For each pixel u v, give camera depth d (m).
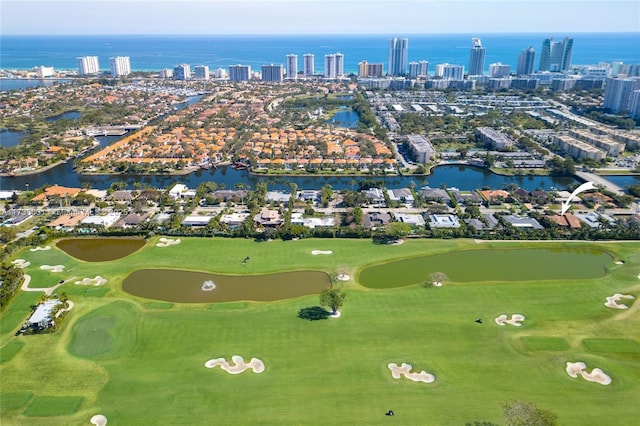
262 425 101.25
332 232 197.38
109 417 103.81
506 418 94.81
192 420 102.69
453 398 108.38
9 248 181.88
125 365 120.31
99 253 185.62
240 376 115.75
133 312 143.62
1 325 137.88
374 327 135.50
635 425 101.19
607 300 150.12
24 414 105.06
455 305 147.25
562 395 109.75
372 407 105.81
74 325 137.00
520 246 190.88
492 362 120.69
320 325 136.50
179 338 131.00
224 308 145.88
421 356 122.88
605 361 121.06
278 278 165.12
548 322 138.12
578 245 191.25
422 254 183.25
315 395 109.44
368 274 168.50
